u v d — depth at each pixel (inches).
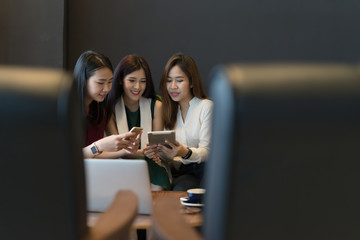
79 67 155.9
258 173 41.6
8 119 44.3
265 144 40.8
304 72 41.5
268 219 43.3
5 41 234.1
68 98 43.7
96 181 104.8
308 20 261.6
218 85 41.1
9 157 45.5
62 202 46.1
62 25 235.9
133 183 103.3
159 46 260.7
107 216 59.0
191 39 261.4
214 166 42.5
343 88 41.2
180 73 171.0
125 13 259.0
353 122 41.3
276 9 261.3
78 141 45.8
